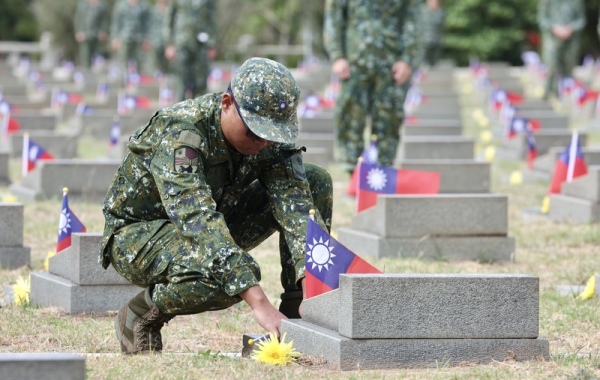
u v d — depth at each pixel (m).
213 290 7.91
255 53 68.00
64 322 10.23
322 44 65.44
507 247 14.32
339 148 19.06
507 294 8.20
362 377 7.64
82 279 10.64
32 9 73.81
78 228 11.13
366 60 18.38
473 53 69.44
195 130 7.91
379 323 7.97
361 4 18.41
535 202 19.38
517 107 33.53
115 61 57.28
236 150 8.08
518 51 70.44
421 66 49.03
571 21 39.09
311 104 32.41
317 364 8.09
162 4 47.03
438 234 14.24
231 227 8.60
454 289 8.11
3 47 66.06
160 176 7.85
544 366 8.14
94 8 55.38
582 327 10.34
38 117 28.47
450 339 8.12
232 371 7.90
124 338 8.65
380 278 7.96
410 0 18.55
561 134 25.39
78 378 6.11
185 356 8.48
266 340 8.23
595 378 7.82
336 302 8.14
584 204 17.09
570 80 39.38
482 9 69.19
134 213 8.29
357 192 15.05
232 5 65.88
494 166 24.77
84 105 31.28
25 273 12.96
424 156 23.22
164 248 8.07
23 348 9.19
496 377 7.75
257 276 7.87
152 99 42.12
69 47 66.56
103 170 18.52
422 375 7.74
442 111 32.69
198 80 30.61
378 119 18.67
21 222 13.30
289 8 69.94
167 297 8.09
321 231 8.20
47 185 18.33
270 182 8.29
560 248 15.22
